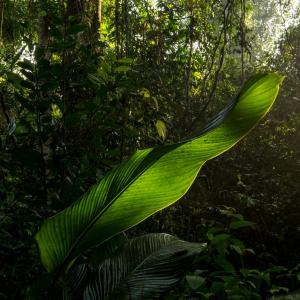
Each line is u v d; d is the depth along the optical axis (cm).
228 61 786
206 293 264
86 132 304
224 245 273
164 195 162
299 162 669
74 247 174
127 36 487
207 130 141
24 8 754
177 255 203
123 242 230
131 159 150
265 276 288
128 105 382
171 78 581
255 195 609
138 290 193
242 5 626
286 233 571
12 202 274
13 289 244
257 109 135
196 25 610
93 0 526
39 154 272
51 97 290
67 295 198
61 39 306
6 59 541
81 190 262
